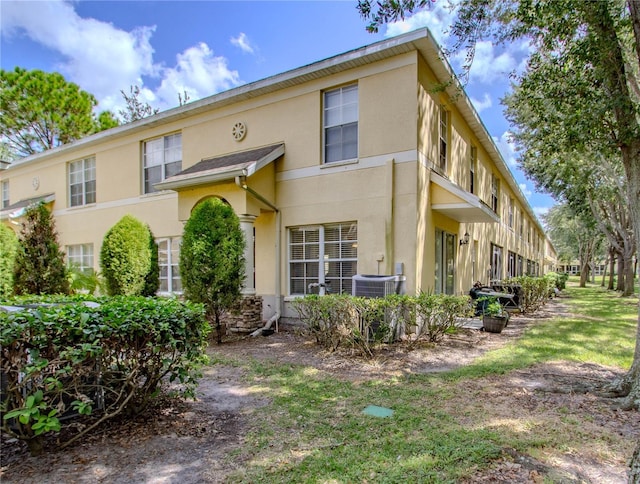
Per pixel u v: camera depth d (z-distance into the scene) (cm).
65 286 868
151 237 966
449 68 820
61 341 293
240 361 598
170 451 306
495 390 449
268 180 903
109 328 309
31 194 1484
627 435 328
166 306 372
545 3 494
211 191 867
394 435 332
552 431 335
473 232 1283
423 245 793
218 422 366
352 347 639
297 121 900
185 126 1075
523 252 2438
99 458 293
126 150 1192
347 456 295
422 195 791
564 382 475
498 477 262
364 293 733
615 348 659
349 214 827
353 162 826
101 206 1250
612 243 1928
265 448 311
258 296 874
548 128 775
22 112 1978
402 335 720
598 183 1608
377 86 801
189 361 379
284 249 914
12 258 802
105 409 345
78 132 2139
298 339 761
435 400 419
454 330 728
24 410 262
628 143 433
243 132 974
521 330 848
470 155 1209
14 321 273
